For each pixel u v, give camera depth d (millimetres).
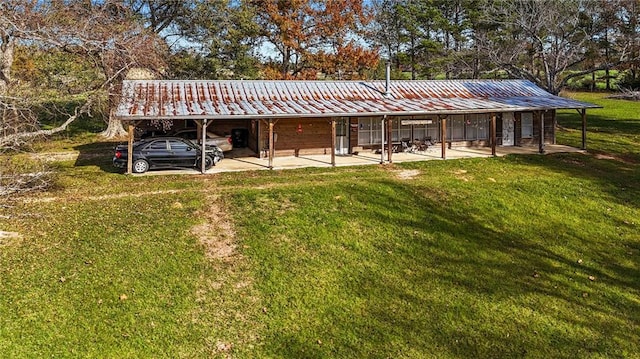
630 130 31859
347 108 20625
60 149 24562
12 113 16172
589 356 8453
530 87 27391
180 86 21938
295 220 13516
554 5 33125
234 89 22281
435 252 12164
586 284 11000
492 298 10211
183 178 17578
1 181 14555
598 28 35875
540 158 22062
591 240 13391
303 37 38000
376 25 47812
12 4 18000
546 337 8977
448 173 18969
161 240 11953
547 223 14367
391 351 8367
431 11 44688
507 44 37094
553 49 34562
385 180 17531
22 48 21719
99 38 21797
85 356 7797
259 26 36938
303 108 20109
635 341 8969
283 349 8344
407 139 24359
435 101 23234
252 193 15516
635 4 34375
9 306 8875
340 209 14492
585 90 59844
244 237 12398
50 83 20719
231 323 9000
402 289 10414
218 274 10602
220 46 33844
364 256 11812
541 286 10797
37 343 7992
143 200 14773
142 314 9008
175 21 32250
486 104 22812
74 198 14930
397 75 45438
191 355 8070
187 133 23641
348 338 8688
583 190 17172
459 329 9094
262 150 22109
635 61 34469
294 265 11180
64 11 21625
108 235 12039
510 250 12531
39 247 11219
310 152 22984
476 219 14312
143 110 18047
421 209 14805
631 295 10617
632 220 14844
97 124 32469
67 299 9242
